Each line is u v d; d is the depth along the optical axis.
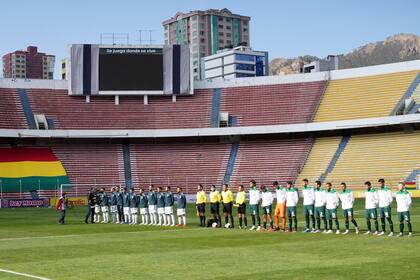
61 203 41.12
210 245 24.58
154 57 84.50
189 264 19.05
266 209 32.59
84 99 84.62
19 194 71.50
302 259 19.75
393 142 75.44
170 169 79.50
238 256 20.78
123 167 79.06
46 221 43.78
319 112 80.62
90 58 83.44
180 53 85.06
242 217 33.91
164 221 38.78
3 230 34.88
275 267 18.11
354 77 84.31
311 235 28.52
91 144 82.19
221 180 77.50
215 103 85.62
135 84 83.94
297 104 83.06
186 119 83.19
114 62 83.88
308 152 79.06
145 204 40.75
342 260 19.34
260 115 82.75
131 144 83.25
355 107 79.25
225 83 88.19
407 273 16.58
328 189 30.12
